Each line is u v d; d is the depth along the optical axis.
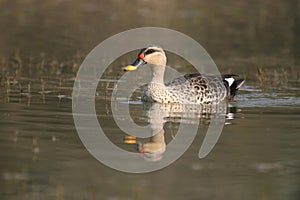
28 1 35.47
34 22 30.38
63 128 13.88
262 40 27.73
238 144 12.96
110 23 30.36
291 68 22.30
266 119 15.23
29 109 15.67
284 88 19.55
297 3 36.81
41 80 19.56
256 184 10.66
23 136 13.13
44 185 10.44
